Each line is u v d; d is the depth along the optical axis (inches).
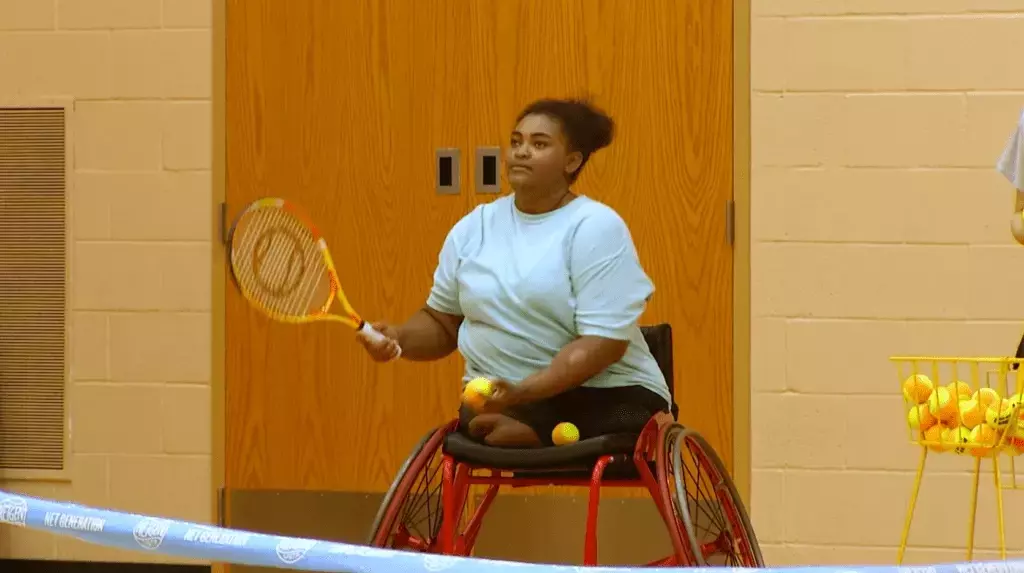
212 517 517.0
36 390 524.1
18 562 524.7
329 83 508.1
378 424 510.9
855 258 485.1
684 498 309.9
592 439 315.3
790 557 490.3
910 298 482.6
